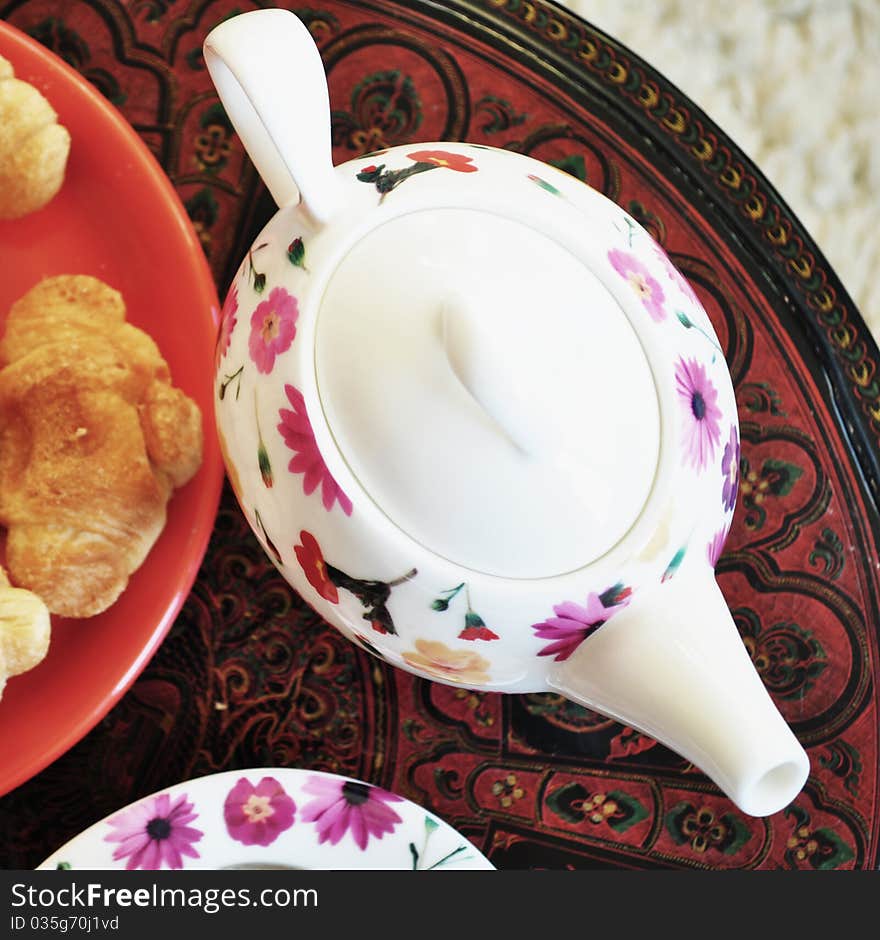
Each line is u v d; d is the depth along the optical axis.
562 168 0.63
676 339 0.50
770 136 0.72
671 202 0.63
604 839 0.61
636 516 0.49
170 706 0.60
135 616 0.58
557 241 0.50
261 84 0.47
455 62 0.63
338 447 0.48
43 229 0.60
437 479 0.48
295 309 0.49
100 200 0.60
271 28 0.48
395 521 0.48
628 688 0.49
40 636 0.56
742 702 0.49
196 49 0.62
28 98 0.57
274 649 0.60
